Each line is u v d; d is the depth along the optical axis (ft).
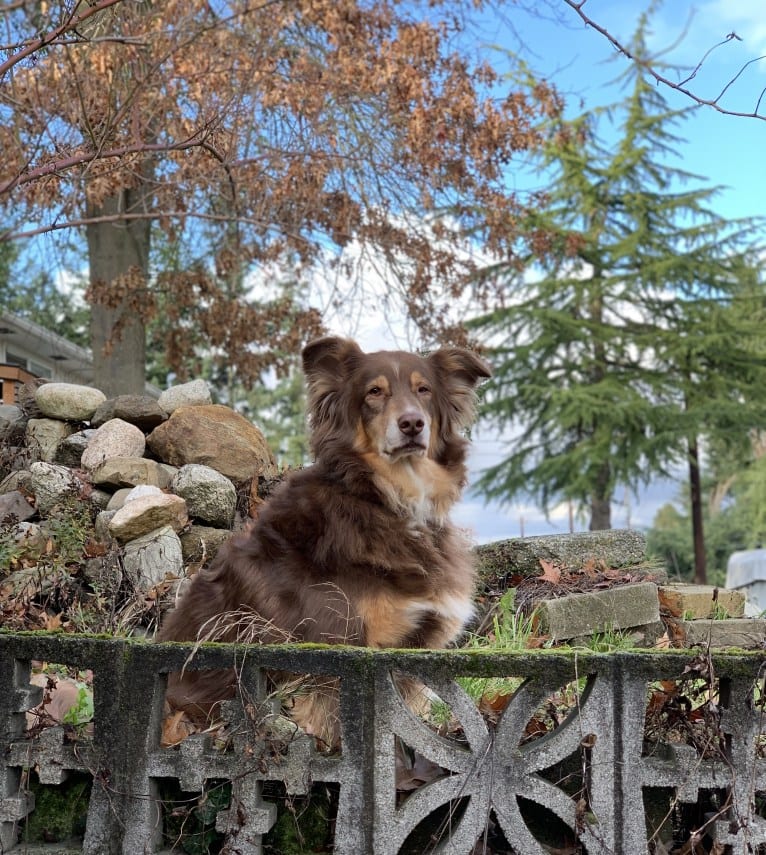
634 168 33.96
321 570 4.58
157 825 3.56
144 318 17.06
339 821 3.41
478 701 5.10
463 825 3.38
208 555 7.49
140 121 7.04
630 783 3.36
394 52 12.87
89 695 5.08
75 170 7.18
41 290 17.97
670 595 7.33
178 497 7.47
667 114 33.40
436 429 5.44
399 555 4.69
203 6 8.13
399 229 15.25
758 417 31.32
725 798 3.50
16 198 5.65
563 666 3.37
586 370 33.88
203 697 4.49
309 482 4.99
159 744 3.61
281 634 4.44
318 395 5.46
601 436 31.78
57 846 3.66
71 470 8.16
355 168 14.01
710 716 3.37
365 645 4.47
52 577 6.66
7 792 3.65
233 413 9.04
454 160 14.43
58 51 6.85
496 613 6.81
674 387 32.71
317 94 11.68
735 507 40.96
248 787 3.47
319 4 12.10
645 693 3.37
